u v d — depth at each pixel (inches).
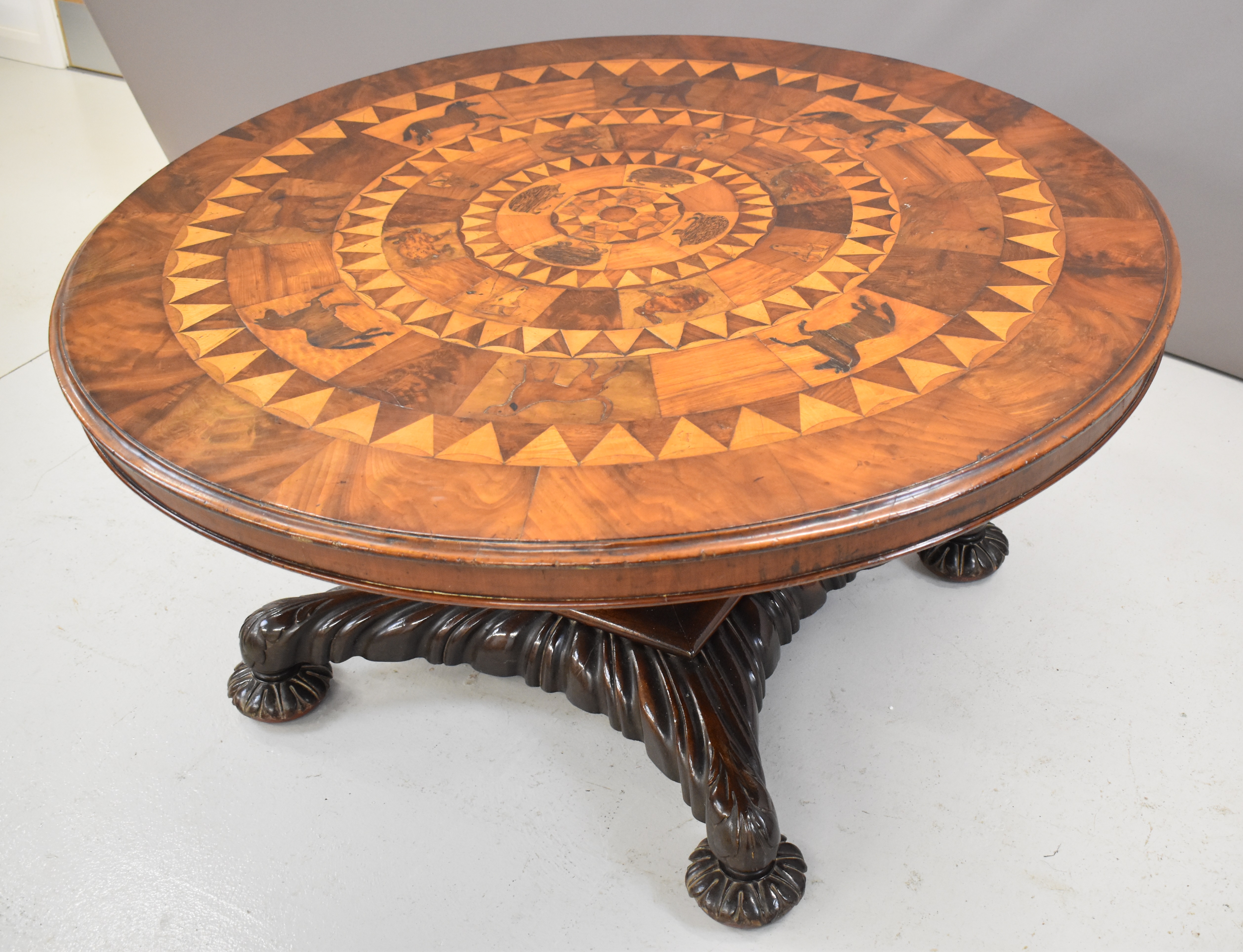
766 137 85.7
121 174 171.9
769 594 83.3
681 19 127.5
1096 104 110.6
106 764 81.5
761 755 80.3
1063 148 79.4
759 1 122.0
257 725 84.5
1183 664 85.1
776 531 48.1
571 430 54.8
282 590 97.6
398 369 60.2
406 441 54.6
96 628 93.5
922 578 95.2
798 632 90.3
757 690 78.8
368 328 64.1
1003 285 64.2
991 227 70.5
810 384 57.1
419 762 81.4
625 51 102.3
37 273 146.3
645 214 75.5
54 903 72.3
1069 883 70.5
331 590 82.6
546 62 101.3
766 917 68.3
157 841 76.0
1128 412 59.2
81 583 98.2
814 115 88.4
